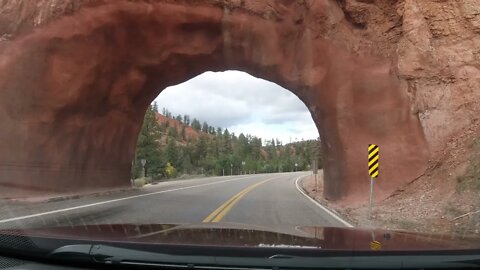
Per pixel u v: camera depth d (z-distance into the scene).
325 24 19.89
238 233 3.74
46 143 19.44
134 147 27.95
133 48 21.48
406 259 2.89
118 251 2.95
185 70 23.83
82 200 19.09
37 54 19.16
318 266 2.83
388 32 19.62
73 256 3.02
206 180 51.34
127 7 20.05
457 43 18.44
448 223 12.43
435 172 17.16
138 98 24.97
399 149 18.31
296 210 16.78
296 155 163.38
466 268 2.94
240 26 20.83
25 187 18.45
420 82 18.55
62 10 19.66
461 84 17.97
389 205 16.69
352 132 19.50
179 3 20.45
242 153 135.12
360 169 19.06
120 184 26.72
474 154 15.89
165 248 2.93
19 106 18.66
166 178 60.69
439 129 17.84
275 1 20.55
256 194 26.00
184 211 15.34
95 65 20.55
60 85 19.58
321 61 20.08
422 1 19.08
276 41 20.88
